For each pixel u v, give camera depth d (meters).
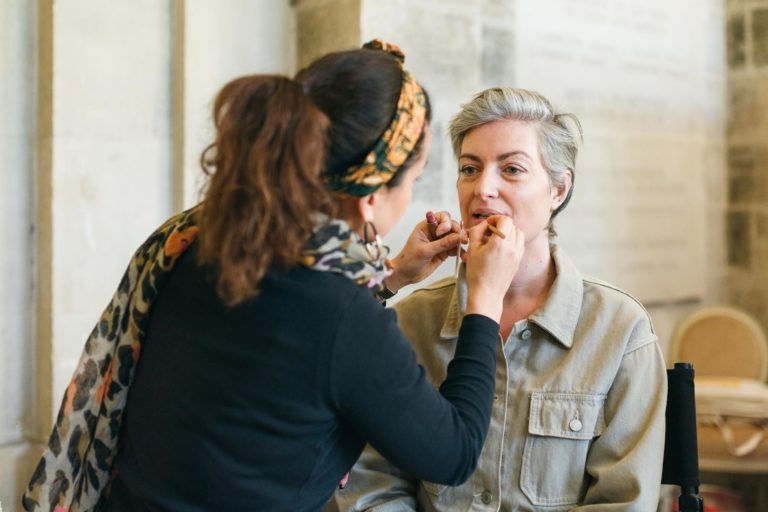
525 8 2.61
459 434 0.95
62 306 1.99
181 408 0.94
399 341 0.93
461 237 1.29
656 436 1.24
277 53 2.35
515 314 1.35
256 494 0.93
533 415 1.27
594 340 1.29
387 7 2.24
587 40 2.84
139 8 2.07
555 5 2.71
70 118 1.97
